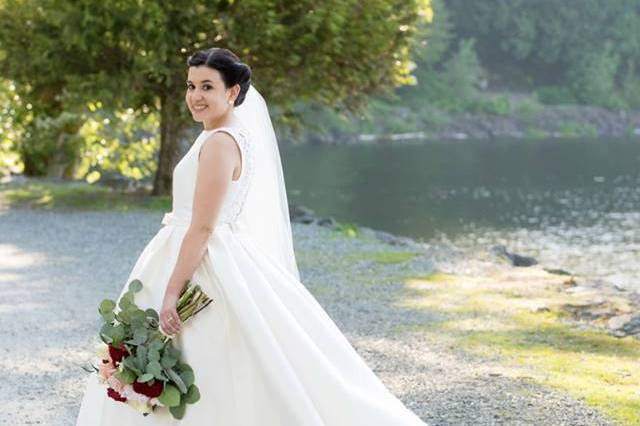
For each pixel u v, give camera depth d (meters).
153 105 16.50
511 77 79.25
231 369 3.93
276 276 4.14
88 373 6.60
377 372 6.59
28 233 13.45
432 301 9.11
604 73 75.31
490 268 11.15
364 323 8.17
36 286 9.80
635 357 6.97
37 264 11.07
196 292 3.93
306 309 4.16
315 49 15.23
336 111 17.16
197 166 4.02
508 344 7.36
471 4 78.38
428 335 7.69
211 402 3.91
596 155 47.78
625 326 7.84
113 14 14.77
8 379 6.45
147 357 3.88
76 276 10.38
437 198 30.09
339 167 39.81
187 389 3.90
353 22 15.20
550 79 79.56
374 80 16.09
